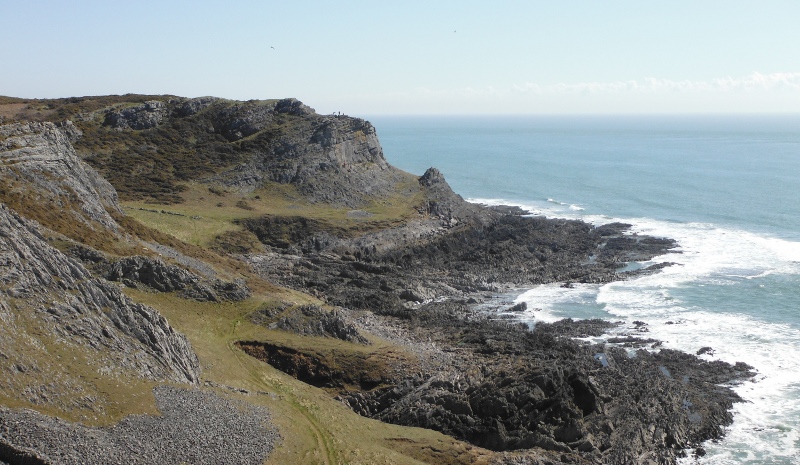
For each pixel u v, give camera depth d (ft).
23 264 158.92
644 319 308.40
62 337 151.94
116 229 271.69
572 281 373.81
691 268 390.63
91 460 123.24
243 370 205.16
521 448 190.60
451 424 198.49
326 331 243.19
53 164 269.85
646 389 222.28
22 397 131.54
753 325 297.94
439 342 265.54
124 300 175.32
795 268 387.55
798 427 212.43
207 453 143.02
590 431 196.24
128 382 154.30
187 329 221.46
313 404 192.95
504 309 325.83
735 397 229.86
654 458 194.18
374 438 182.60
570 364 230.07
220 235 388.98
